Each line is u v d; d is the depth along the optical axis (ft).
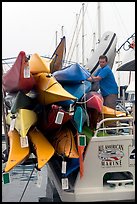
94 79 14.34
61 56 15.92
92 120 12.75
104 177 12.35
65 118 11.35
